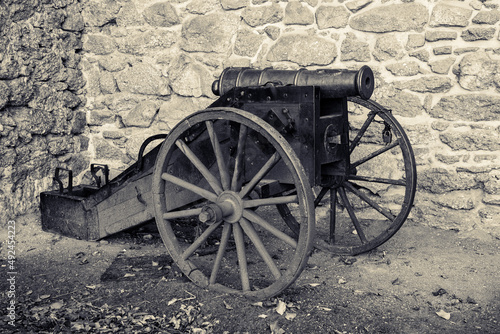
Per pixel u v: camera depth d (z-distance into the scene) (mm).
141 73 4926
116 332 2654
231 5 4594
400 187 4344
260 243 2924
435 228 4164
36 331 2660
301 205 2713
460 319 2814
